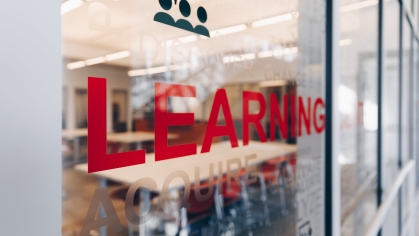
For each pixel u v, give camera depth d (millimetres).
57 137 273
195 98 466
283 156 693
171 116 427
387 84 1521
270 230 653
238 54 554
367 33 1248
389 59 1567
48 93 265
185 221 452
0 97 236
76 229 318
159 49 409
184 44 446
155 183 405
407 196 1948
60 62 274
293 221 732
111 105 352
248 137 584
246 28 573
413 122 2291
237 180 559
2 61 236
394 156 1698
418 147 2537
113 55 353
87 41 326
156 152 406
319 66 838
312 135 808
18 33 245
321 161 851
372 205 1306
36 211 261
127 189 370
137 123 381
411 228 2059
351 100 1088
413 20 2119
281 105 682
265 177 637
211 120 498
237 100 554
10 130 242
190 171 460
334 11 889
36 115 257
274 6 657
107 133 348
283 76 688
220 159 518
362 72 1196
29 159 254
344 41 1024
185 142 450
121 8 362
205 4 482
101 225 341
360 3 1165
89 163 329
